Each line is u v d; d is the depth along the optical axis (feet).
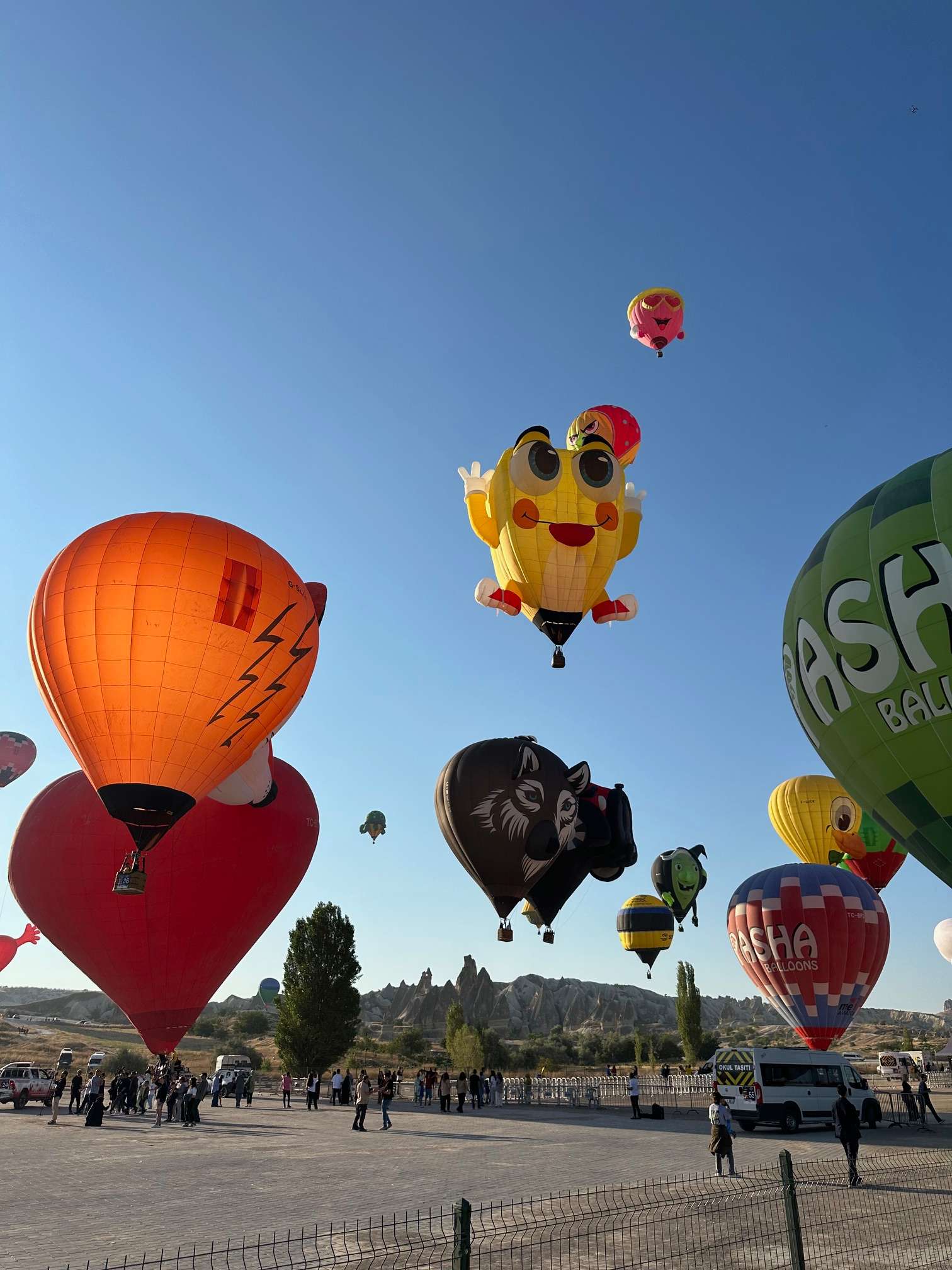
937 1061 227.61
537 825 89.45
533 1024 645.10
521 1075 251.39
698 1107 122.83
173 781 73.31
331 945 160.56
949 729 61.41
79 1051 297.12
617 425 97.25
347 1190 50.44
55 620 73.31
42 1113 111.45
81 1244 36.88
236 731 75.61
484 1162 62.80
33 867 99.04
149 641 71.97
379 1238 38.04
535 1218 42.45
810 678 70.18
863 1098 90.53
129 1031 461.37
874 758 65.82
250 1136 82.28
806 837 143.23
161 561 73.87
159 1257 34.24
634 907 179.32
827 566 69.62
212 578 74.38
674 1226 41.55
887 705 64.18
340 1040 155.94
